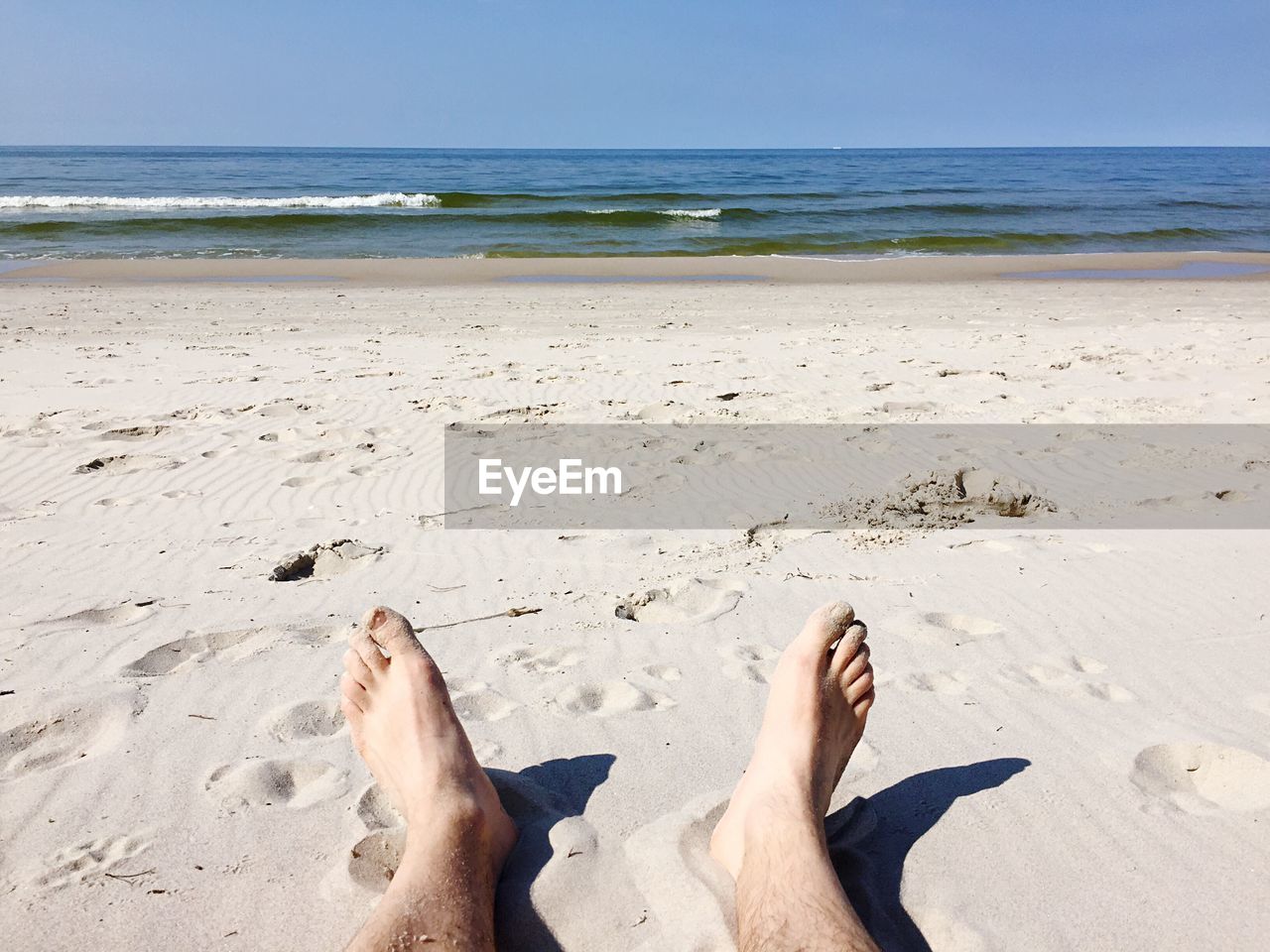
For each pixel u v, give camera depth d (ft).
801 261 53.78
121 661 8.84
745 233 67.77
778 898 5.06
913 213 84.38
